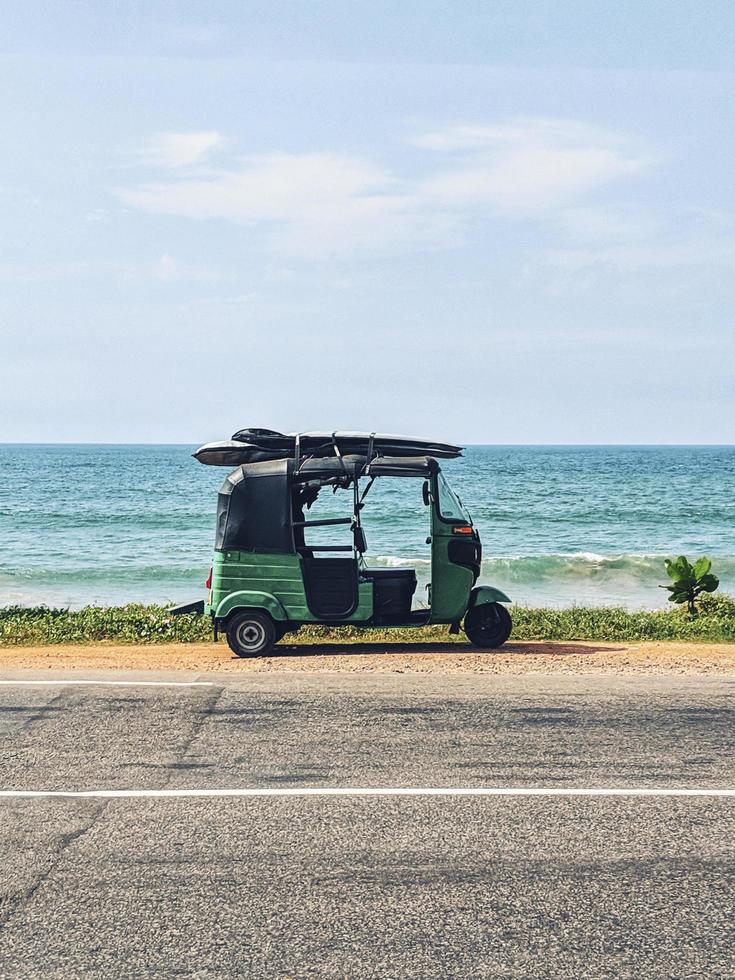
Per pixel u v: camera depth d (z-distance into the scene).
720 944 5.25
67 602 28.12
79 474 113.31
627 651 14.20
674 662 13.11
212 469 127.19
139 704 10.37
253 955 5.13
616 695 10.90
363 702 10.49
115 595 29.64
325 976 4.93
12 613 18.42
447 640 15.45
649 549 43.84
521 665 12.80
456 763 8.34
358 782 7.83
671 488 86.38
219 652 14.39
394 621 14.14
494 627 14.45
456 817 7.07
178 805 7.31
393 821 6.99
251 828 6.86
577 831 6.82
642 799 7.47
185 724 9.57
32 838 6.68
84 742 8.94
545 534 49.78
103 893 5.84
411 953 5.15
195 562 37.97
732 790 7.68
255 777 7.95
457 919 5.52
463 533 14.09
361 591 13.90
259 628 13.77
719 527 52.78
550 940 5.29
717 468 137.00
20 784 7.77
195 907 5.66
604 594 30.09
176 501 69.06
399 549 40.72
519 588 31.25
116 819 7.03
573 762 8.38
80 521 53.97
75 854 6.41
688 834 6.77
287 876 6.07
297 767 8.21
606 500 70.75
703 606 19.84
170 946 5.22
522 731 9.34
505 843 6.60
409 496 71.88
